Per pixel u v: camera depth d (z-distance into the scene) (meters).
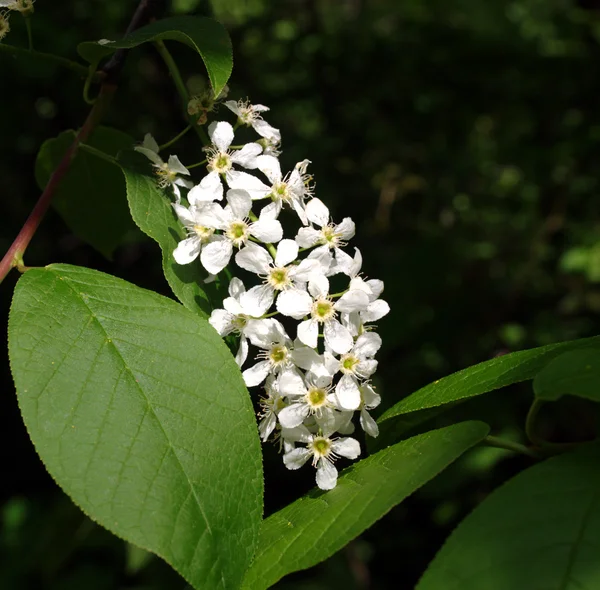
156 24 0.20
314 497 0.17
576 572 0.12
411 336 0.70
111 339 0.15
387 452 0.17
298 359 0.18
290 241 0.18
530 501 0.13
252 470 0.15
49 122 0.71
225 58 0.18
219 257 0.18
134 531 0.13
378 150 0.81
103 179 0.26
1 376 0.69
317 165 0.79
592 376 0.14
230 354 0.16
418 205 0.80
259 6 0.87
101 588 0.54
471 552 0.12
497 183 0.82
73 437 0.14
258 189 0.19
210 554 0.14
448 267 0.74
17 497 0.66
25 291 0.16
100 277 0.17
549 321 0.73
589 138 0.78
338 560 0.59
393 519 0.67
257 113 0.22
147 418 0.15
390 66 0.83
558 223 0.78
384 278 0.73
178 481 0.14
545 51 0.81
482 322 0.74
